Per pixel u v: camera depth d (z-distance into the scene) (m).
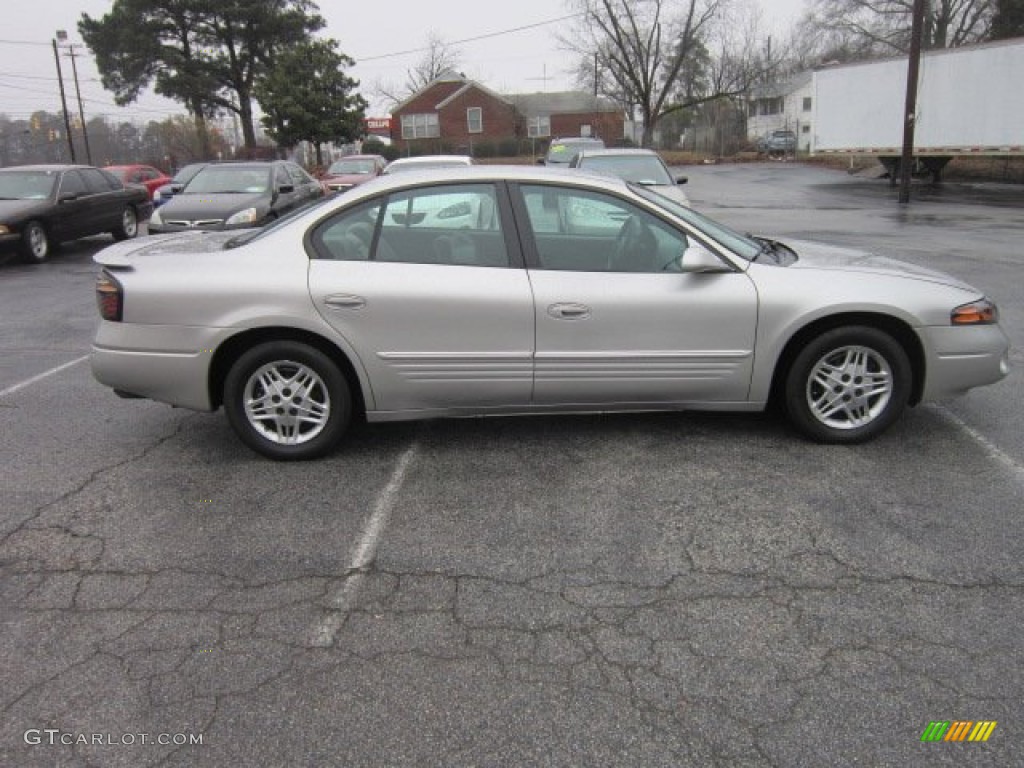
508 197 4.31
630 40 50.47
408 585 3.23
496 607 3.08
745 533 3.59
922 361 4.38
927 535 3.54
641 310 4.23
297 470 4.33
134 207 16.70
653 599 3.12
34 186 13.89
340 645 2.87
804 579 3.23
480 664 2.75
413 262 4.25
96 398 5.68
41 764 2.34
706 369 4.32
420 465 4.36
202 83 46.34
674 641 2.86
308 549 3.52
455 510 3.85
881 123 24.92
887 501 3.85
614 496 3.96
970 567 3.28
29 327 8.16
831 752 2.35
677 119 62.94
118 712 2.55
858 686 2.62
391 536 3.62
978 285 9.08
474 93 60.31
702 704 2.55
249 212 11.89
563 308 4.20
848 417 4.46
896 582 3.20
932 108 23.28
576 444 4.60
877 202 21.31
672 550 3.47
